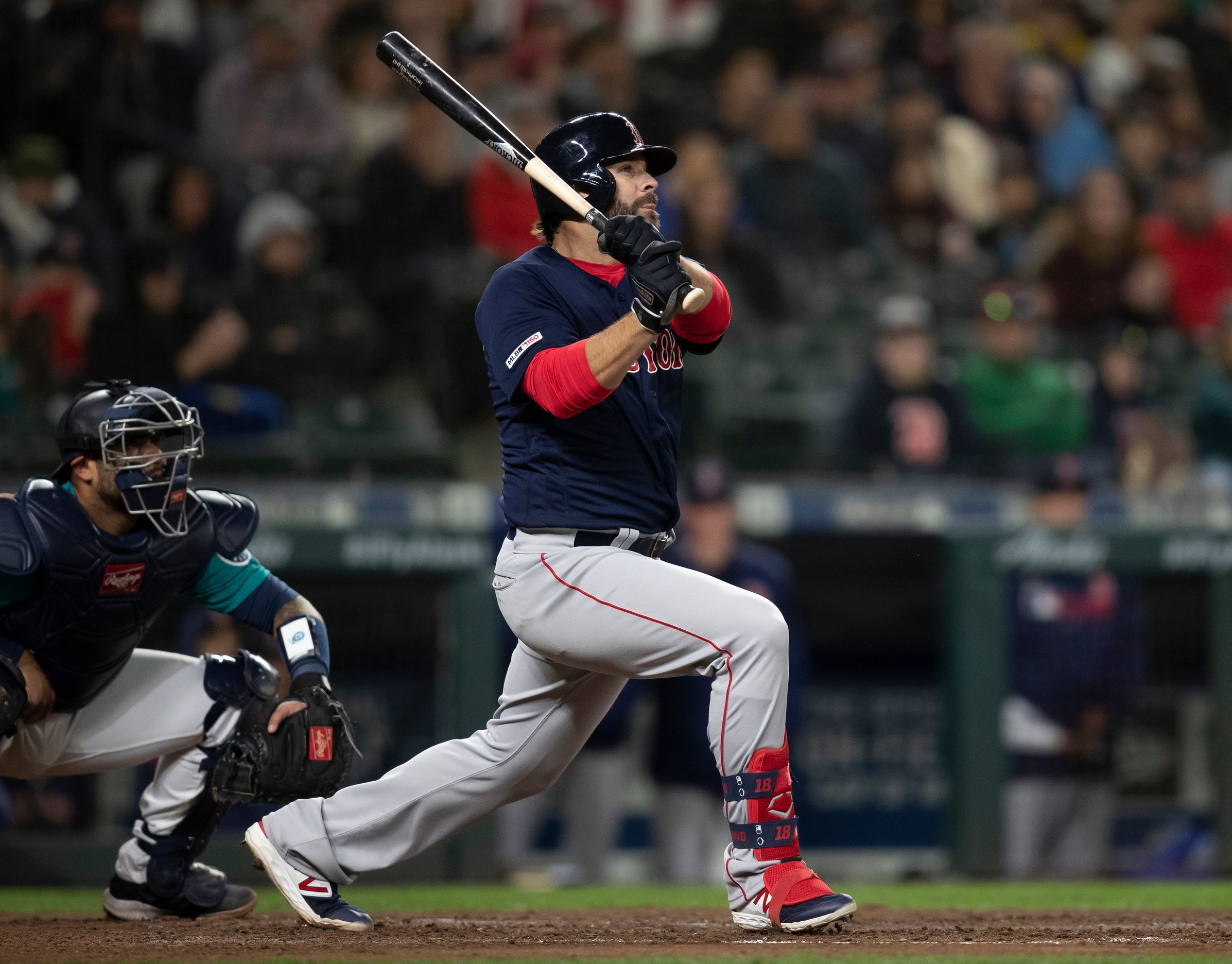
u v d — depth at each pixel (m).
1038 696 24.05
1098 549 24.27
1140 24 40.91
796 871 10.81
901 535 25.77
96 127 31.09
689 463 28.84
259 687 12.30
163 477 11.30
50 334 27.88
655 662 10.57
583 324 10.80
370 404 28.64
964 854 23.77
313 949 10.41
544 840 24.17
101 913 14.70
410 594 23.44
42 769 12.37
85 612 11.45
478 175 31.50
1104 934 11.59
